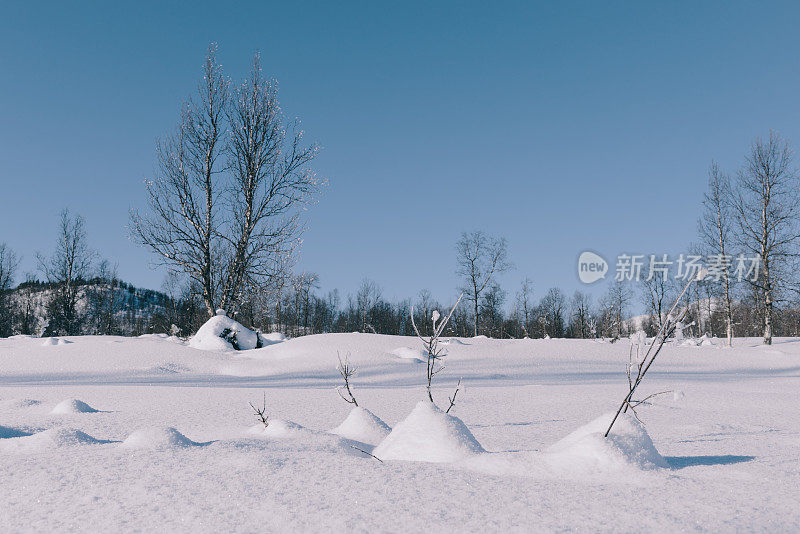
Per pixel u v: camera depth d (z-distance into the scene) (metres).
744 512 2.12
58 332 43.06
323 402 8.62
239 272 26.44
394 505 2.21
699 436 4.89
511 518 2.06
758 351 25.59
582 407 7.77
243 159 26.94
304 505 2.22
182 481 2.60
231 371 18.75
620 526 1.97
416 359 20.47
